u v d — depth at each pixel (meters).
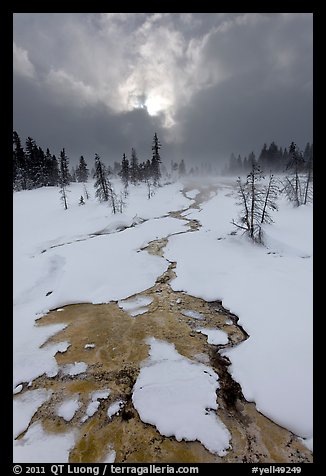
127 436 9.27
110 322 15.70
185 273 20.91
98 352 13.28
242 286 18.06
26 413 10.23
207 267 21.47
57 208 45.75
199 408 10.06
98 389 11.16
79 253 25.05
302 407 9.80
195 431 9.27
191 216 39.34
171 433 9.25
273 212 38.59
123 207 42.69
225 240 26.78
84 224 37.06
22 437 9.38
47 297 18.25
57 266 22.61
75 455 8.81
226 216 36.81
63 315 16.53
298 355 11.76
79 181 74.00
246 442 8.98
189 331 14.62
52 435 9.43
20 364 12.58
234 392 10.80
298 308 14.89
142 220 38.44
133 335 14.46
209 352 13.01
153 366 12.23
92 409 10.28
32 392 11.14
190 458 8.60
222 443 8.92
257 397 10.42
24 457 8.76
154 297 18.23
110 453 8.83
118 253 24.95
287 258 22.58
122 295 18.52
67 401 10.68
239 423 9.56
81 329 15.11
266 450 8.73
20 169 60.88
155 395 10.66
